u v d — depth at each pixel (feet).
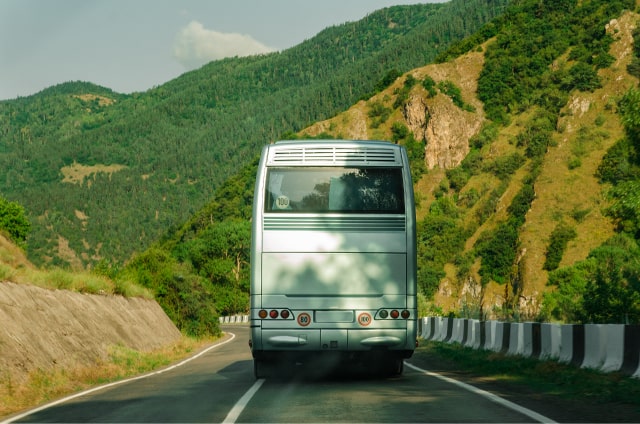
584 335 48.03
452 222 526.98
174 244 623.36
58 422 30.94
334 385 43.55
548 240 428.56
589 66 581.94
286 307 43.19
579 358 48.34
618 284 98.48
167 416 31.40
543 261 420.77
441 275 479.41
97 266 132.46
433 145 652.48
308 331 43.06
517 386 41.83
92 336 74.28
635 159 97.40
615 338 44.04
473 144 640.99
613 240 393.70
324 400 35.81
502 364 55.16
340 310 43.29
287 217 43.78
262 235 43.65
